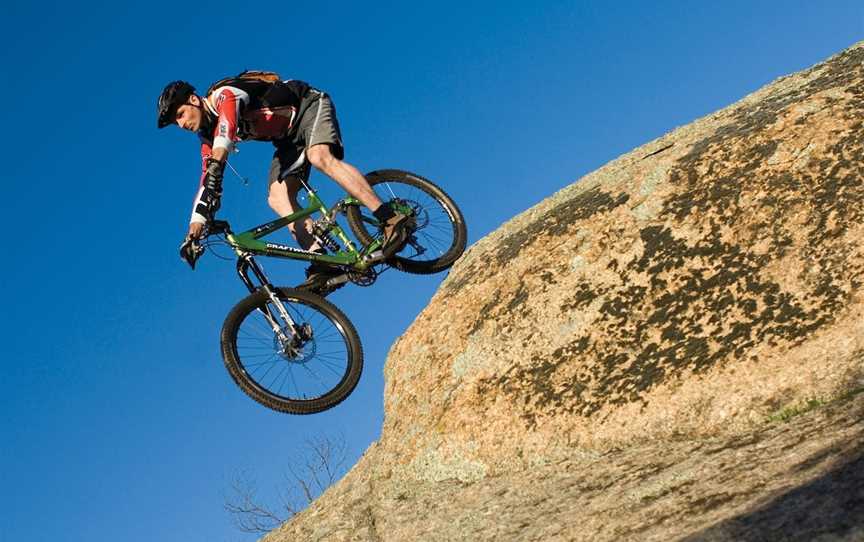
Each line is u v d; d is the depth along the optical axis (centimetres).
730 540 266
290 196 580
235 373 521
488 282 515
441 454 454
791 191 423
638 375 410
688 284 426
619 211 482
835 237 395
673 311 422
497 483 420
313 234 568
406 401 501
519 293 491
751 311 395
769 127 456
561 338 452
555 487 389
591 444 407
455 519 402
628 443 396
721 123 513
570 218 507
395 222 549
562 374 438
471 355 482
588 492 368
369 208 551
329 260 554
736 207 435
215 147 516
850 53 513
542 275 488
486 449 439
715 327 401
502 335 477
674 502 315
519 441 430
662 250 447
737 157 456
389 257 553
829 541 244
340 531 447
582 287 464
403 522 425
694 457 351
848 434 301
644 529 305
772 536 258
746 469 313
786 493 278
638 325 429
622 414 403
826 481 272
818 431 319
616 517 326
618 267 458
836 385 348
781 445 322
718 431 369
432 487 447
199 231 514
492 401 453
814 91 482
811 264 392
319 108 556
